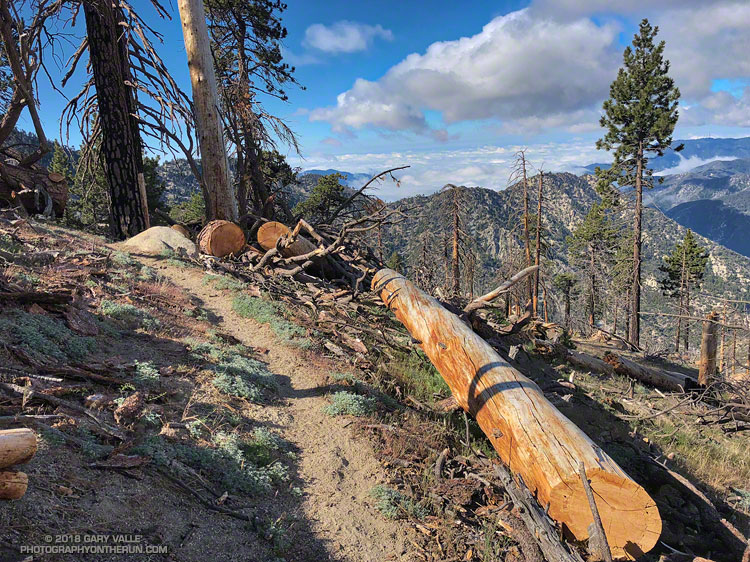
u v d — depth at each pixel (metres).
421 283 25.83
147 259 15.38
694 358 27.66
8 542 3.24
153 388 6.52
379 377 9.95
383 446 7.26
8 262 9.20
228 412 6.78
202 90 19.48
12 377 5.22
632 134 33.75
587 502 5.52
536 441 6.12
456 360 8.86
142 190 20.31
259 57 27.06
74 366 6.18
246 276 15.08
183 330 9.52
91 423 5.08
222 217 20.23
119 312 8.86
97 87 19.30
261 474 5.63
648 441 9.86
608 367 16.25
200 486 5.04
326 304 13.68
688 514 7.07
